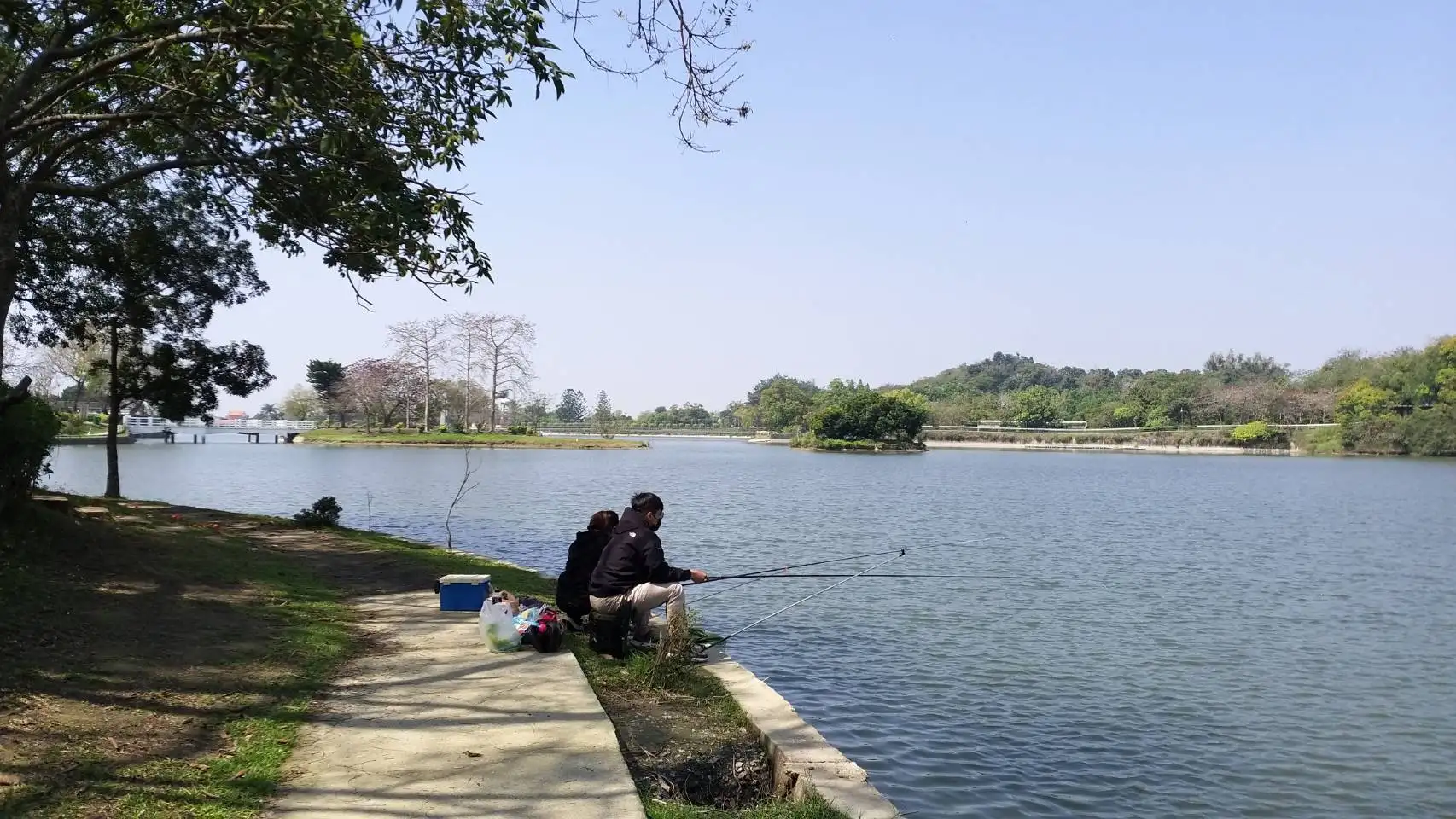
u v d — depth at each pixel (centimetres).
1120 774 898
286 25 822
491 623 835
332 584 1206
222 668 711
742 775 640
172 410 2291
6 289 1013
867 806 548
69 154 1271
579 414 18038
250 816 464
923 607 1653
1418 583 2020
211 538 1441
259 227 1219
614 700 743
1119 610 1667
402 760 554
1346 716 1082
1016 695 1130
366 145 942
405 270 1070
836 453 10331
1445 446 9169
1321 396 11112
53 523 1016
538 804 493
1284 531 3025
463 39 906
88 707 584
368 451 8112
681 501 3912
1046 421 13600
